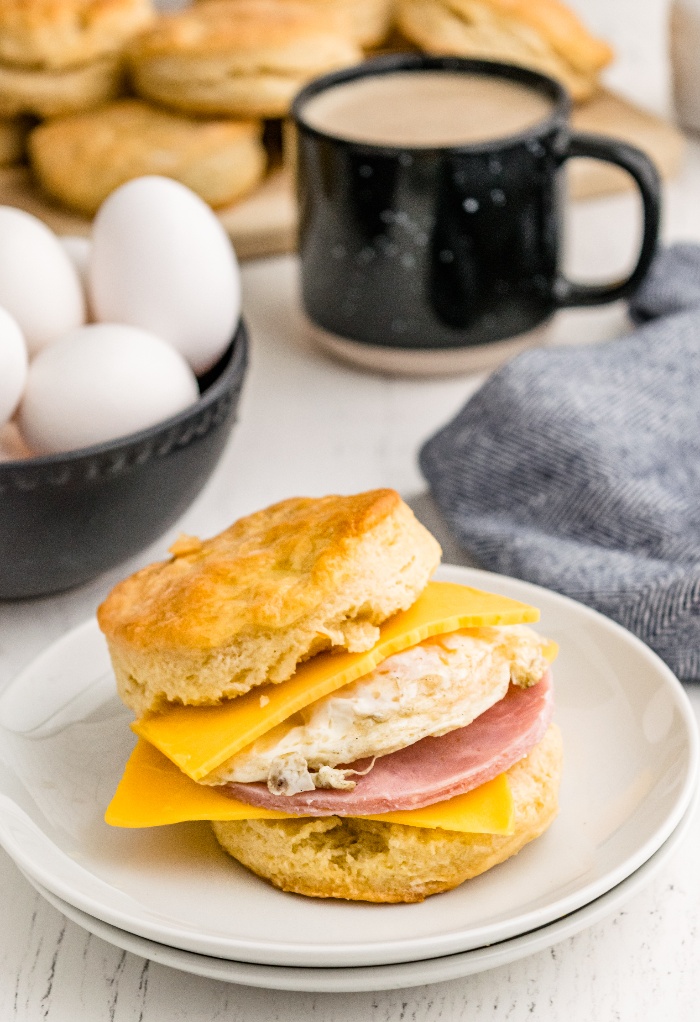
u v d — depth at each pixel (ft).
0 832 1.77
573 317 2.66
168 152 2.76
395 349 2.48
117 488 2.04
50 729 1.91
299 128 2.44
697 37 3.08
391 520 1.81
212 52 2.81
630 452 2.18
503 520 2.20
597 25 3.80
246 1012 1.74
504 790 1.77
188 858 1.79
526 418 2.21
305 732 1.77
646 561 2.10
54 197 2.86
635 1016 1.73
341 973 1.67
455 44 3.00
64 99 2.92
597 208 2.97
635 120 3.03
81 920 1.72
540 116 2.49
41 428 2.07
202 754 1.76
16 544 2.04
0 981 1.77
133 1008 1.75
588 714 1.91
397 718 1.77
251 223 2.81
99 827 1.82
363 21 3.14
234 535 1.92
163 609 1.81
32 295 2.15
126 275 2.18
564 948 1.78
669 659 2.03
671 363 2.30
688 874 1.84
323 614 1.77
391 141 2.42
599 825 1.80
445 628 1.80
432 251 2.40
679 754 1.83
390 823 1.76
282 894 1.77
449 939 1.67
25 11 2.87
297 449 2.41
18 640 2.12
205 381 2.27
